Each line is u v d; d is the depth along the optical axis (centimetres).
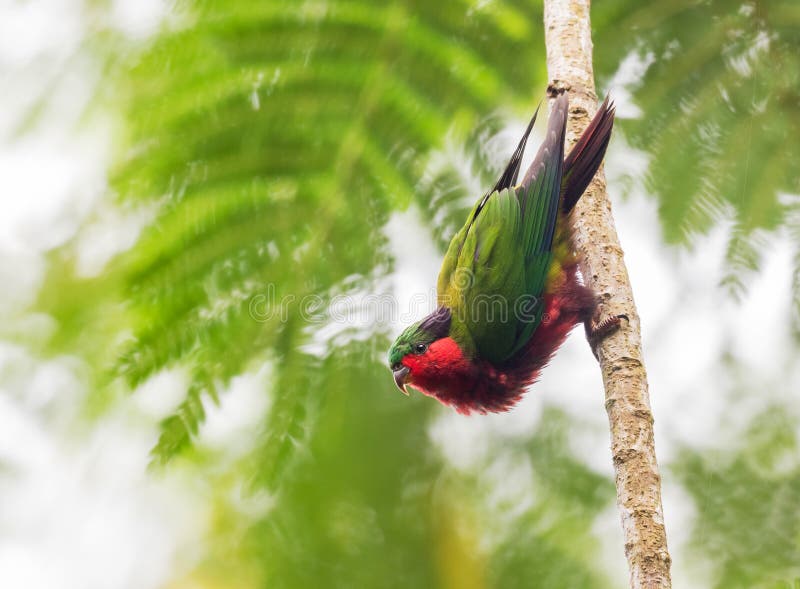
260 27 1007
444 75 1041
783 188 1010
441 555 1138
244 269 986
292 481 1088
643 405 786
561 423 1203
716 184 1006
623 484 745
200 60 1002
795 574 1039
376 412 1063
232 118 1006
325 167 1027
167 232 980
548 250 1022
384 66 1037
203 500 1260
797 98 1022
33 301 1073
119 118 1022
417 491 1147
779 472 1075
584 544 1165
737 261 997
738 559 1061
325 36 1020
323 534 1125
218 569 1209
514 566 1150
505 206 1043
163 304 962
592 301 874
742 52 1038
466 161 1052
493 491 1192
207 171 995
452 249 1055
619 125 1037
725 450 1094
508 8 1040
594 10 1050
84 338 1074
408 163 1034
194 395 941
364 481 1097
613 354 815
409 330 1089
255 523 1175
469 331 1060
